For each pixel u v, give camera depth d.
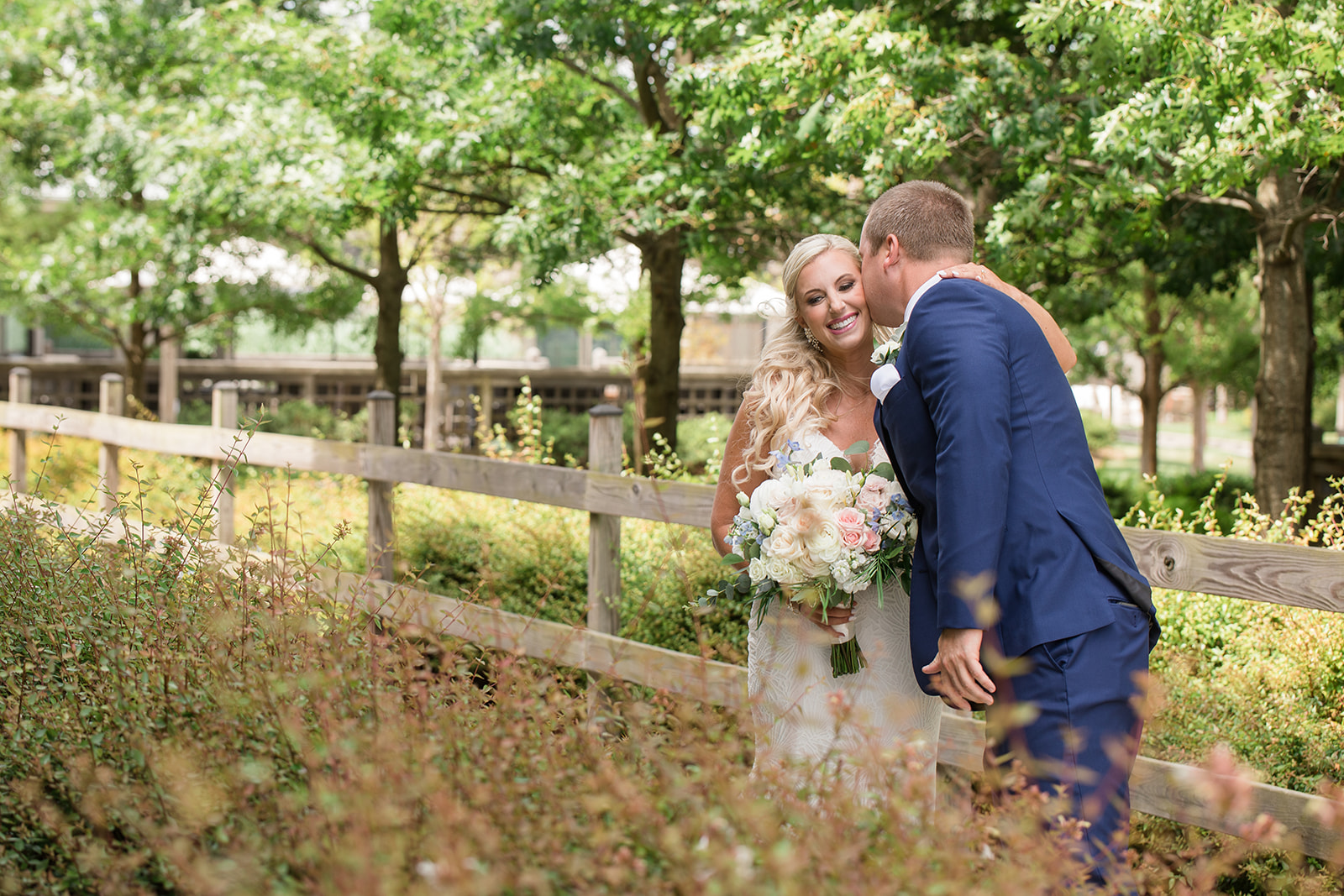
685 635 4.33
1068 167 6.07
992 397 1.95
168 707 1.89
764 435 2.61
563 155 8.69
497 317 16.06
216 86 9.55
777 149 6.16
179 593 2.42
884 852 1.43
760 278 10.52
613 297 15.20
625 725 1.93
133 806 1.66
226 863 1.39
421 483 4.48
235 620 2.11
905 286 2.28
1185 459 26.16
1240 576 2.55
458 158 7.49
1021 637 1.95
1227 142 4.80
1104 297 11.39
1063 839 1.55
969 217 2.32
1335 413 22.19
